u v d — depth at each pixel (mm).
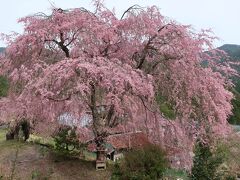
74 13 12836
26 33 12766
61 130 12875
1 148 14734
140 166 10297
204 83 12320
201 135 12633
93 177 11609
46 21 12914
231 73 13070
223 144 15094
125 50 12711
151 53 13000
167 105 13023
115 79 10445
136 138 12727
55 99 11062
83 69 10688
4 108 12547
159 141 12758
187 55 12117
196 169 12945
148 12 12883
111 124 12398
